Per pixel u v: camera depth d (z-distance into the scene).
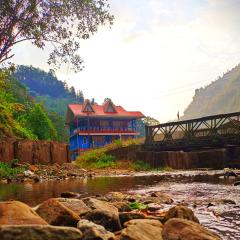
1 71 16.64
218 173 25.83
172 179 22.17
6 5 13.28
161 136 42.59
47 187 17.61
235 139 30.89
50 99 197.50
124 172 33.22
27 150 30.38
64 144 34.50
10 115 37.09
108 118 65.31
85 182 21.23
